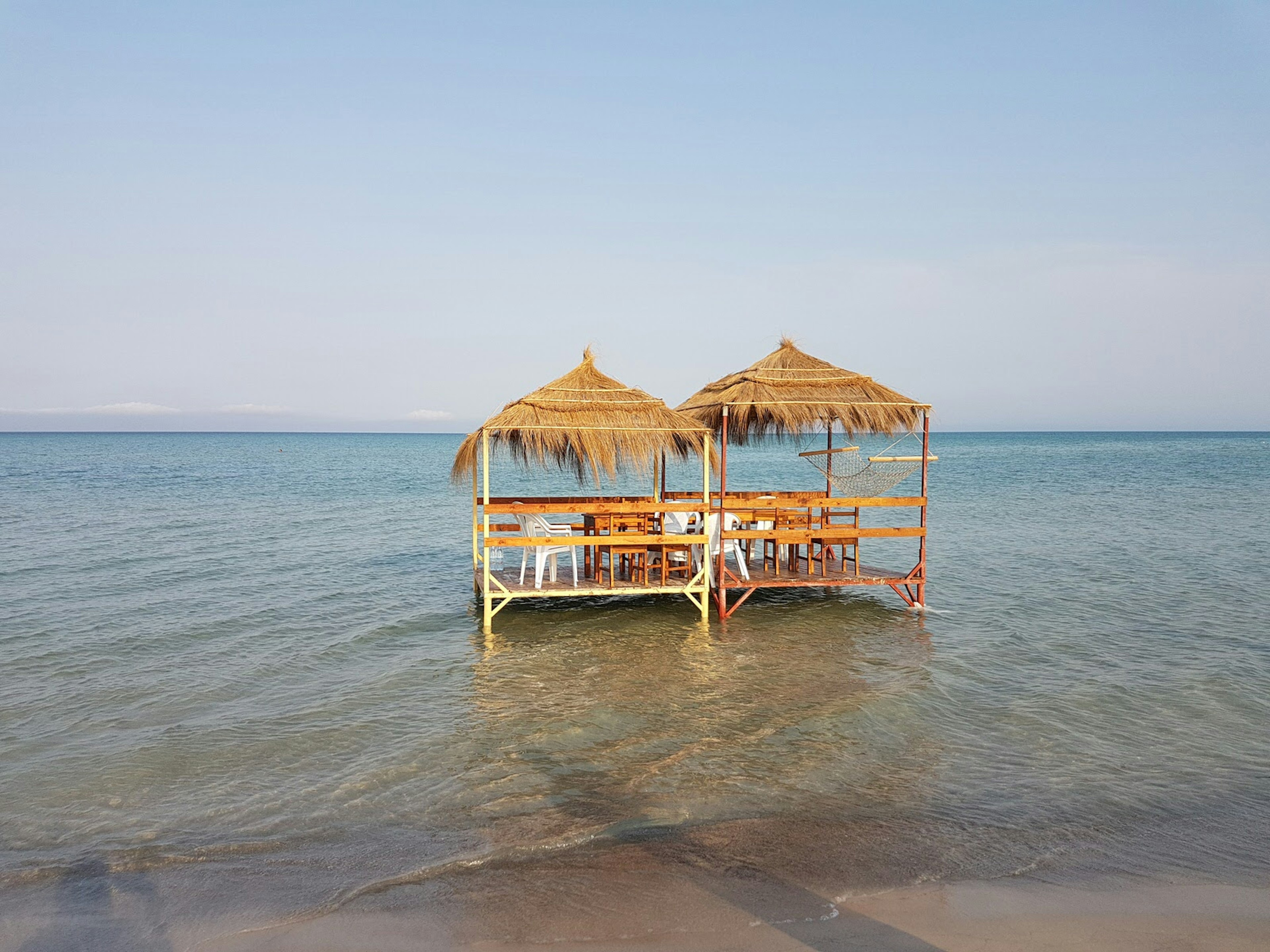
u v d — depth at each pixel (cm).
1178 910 605
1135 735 952
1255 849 698
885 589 1794
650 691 1105
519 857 679
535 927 580
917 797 795
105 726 983
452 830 727
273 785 819
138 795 798
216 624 1486
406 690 1118
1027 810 768
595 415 1421
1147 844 706
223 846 699
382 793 801
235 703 1067
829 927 580
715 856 679
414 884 638
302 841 708
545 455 1419
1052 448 12762
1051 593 1750
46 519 3111
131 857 682
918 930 577
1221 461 7675
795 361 1617
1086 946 558
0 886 637
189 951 555
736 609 1509
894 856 682
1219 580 1869
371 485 5212
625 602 1652
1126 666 1220
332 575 1994
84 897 622
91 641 1362
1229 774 848
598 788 811
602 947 556
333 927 582
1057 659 1256
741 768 859
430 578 1955
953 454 10356
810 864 668
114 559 2183
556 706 1047
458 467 1620
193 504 3766
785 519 1636
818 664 1230
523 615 1550
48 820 746
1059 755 897
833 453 1706
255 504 3812
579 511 1465
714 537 1578
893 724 984
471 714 1020
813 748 912
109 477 5822
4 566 2077
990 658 1262
